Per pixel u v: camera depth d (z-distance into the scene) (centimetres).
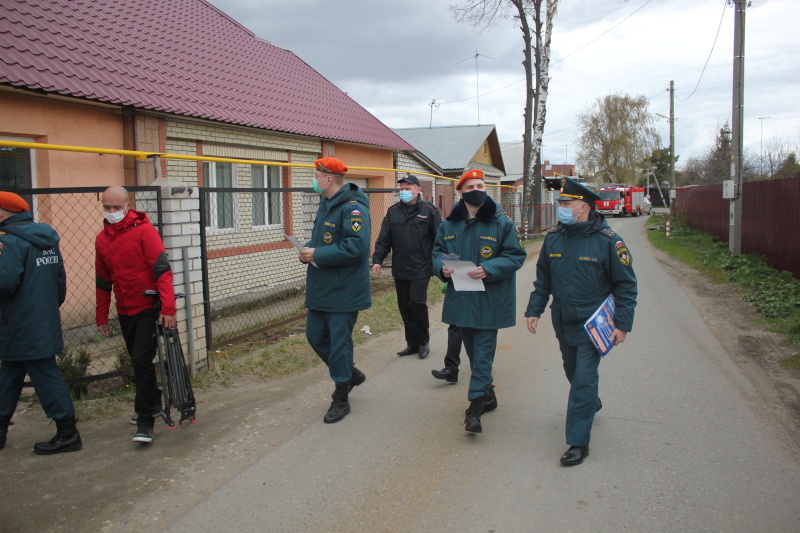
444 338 744
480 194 441
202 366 576
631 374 577
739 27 1414
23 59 653
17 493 353
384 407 498
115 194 410
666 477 366
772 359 623
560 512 330
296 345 674
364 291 471
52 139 679
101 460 398
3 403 405
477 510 334
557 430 445
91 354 545
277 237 1048
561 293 396
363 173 1400
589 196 389
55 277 402
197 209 566
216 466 390
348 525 321
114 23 934
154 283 420
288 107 1166
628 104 5778
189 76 962
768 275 1122
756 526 311
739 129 1426
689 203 2864
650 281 1227
